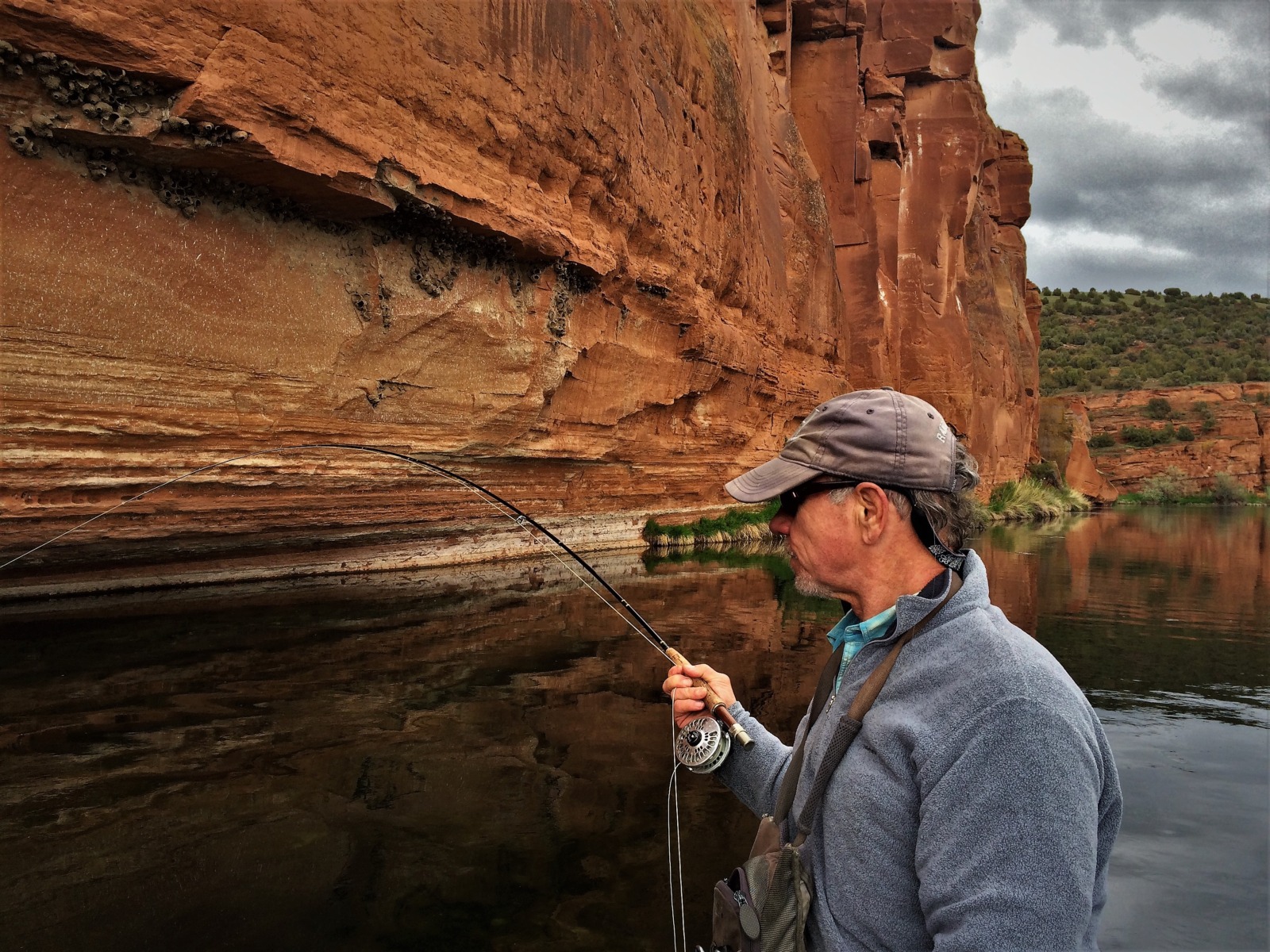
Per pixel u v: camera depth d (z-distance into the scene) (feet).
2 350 21.03
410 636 23.06
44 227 21.43
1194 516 160.86
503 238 37.24
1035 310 201.98
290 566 33.22
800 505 4.72
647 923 8.59
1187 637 31.27
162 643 20.08
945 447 4.44
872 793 3.98
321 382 30.42
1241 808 13.85
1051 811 3.46
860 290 119.55
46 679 16.60
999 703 3.66
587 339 47.75
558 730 15.39
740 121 74.84
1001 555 68.18
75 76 20.92
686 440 65.92
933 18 134.10
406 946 7.95
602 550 57.11
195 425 26.05
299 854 9.79
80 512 23.77
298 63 25.38
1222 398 281.13
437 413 36.94
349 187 27.73
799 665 22.86
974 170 136.05
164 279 24.45
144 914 8.26
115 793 11.28
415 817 11.05
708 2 71.77
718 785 12.91
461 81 33.81
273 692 16.74
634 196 50.49
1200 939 9.55
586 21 44.01
